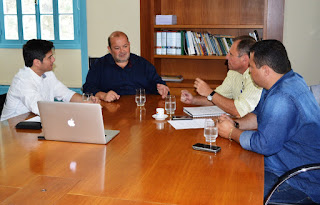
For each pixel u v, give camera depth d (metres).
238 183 1.35
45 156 1.63
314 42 4.02
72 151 1.70
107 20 4.41
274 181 1.83
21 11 5.61
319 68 4.05
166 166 1.51
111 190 1.28
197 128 2.11
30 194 1.25
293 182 1.84
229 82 3.07
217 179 1.38
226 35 4.25
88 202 1.19
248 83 2.50
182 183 1.34
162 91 3.06
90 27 4.47
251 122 2.17
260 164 1.55
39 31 5.60
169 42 4.33
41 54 2.67
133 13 4.32
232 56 2.66
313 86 2.37
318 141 1.79
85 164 1.53
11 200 1.21
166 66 4.71
